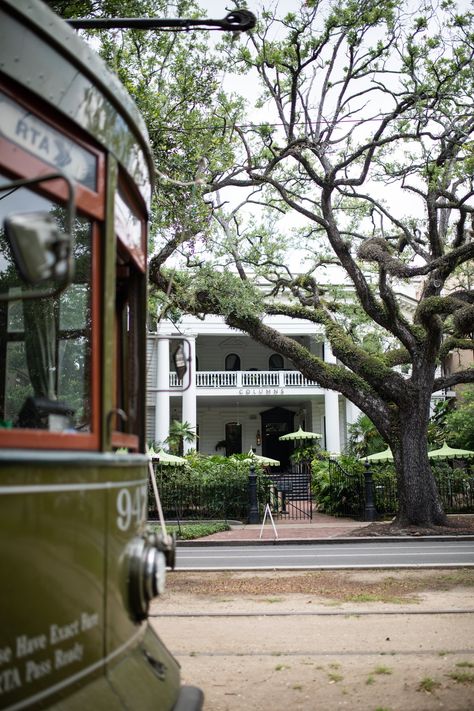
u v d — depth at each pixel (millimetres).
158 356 32906
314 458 30469
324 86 17578
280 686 5258
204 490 22719
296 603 8562
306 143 17391
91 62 3191
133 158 3756
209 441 39125
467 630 6973
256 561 13289
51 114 2963
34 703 2461
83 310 4090
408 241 18688
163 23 6246
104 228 3279
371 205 21031
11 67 2727
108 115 3381
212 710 4734
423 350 18641
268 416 39594
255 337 19578
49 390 4188
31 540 2473
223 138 13477
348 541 17094
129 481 3412
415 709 4766
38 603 2504
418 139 16797
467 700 4934
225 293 18062
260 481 23562
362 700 4945
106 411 3135
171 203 12578
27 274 2178
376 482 23234
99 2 10781
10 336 4430
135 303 4082
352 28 16281
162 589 3594
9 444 2520
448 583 9977
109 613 3090
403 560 13047
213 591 9531
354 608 8172
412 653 6117
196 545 16969
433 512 18594
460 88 16312
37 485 2523
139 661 3451
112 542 3133
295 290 21438
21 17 2770
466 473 25094
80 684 2787
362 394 19188
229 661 5922
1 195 3957
